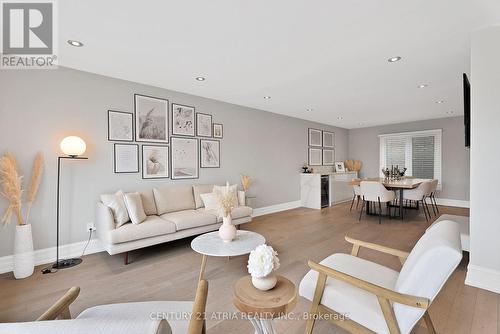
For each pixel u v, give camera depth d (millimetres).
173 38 2309
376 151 7602
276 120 5711
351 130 8148
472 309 1911
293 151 6164
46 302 2049
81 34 2229
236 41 2379
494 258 2160
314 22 2062
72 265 2764
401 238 3695
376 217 5066
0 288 2271
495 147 2125
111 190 3316
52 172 2889
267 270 1312
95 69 3061
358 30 2189
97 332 587
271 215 5320
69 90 2998
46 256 2842
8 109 2637
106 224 2744
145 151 3629
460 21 2051
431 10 1901
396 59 2785
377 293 1258
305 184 6250
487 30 2131
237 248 2346
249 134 5121
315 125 6863
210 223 3500
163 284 2338
